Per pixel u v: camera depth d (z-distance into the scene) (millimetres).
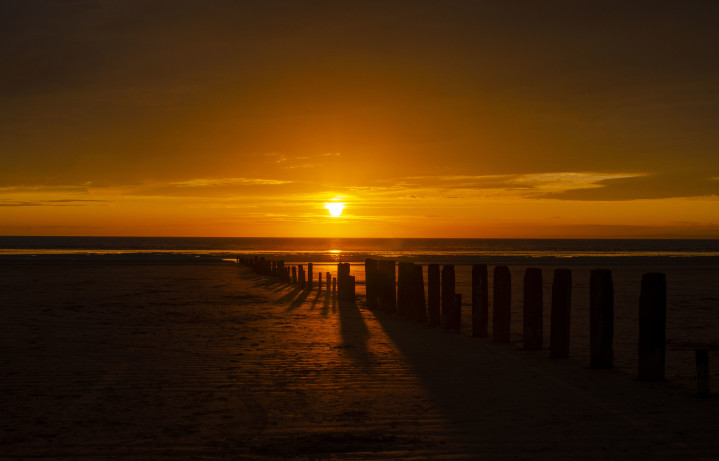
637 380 7426
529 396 6652
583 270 36344
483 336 10688
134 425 5543
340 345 9852
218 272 32281
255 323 12508
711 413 6012
